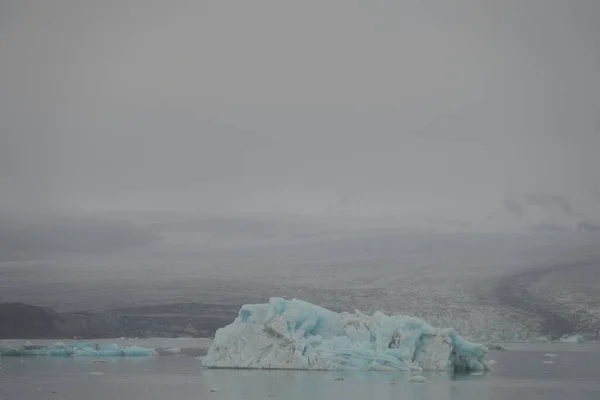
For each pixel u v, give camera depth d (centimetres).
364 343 6225
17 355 8669
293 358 6112
